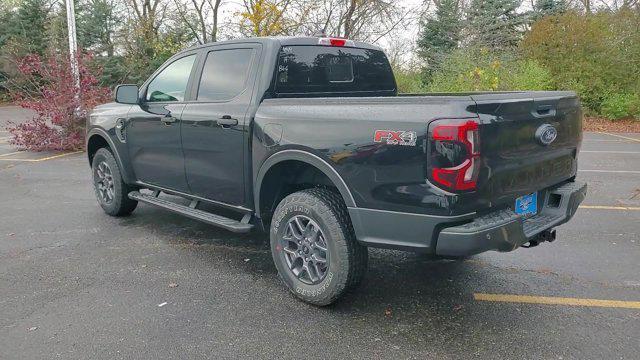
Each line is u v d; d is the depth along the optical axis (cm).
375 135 304
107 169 578
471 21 2120
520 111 311
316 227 343
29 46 2706
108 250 475
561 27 1758
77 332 321
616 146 1210
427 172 284
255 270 426
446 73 1783
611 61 1730
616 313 343
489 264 433
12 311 351
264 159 370
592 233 514
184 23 2359
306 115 342
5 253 468
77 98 1123
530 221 342
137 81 2316
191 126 434
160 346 304
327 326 329
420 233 296
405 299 368
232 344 307
